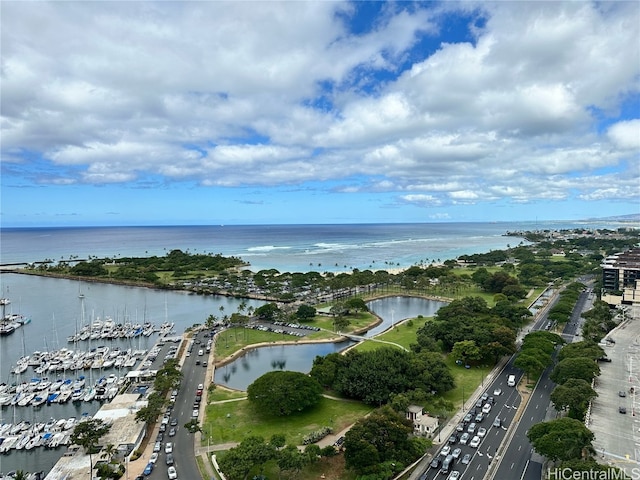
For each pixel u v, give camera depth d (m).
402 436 122.50
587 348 183.25
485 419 148.50
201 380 192.75
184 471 120.81
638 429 129.75
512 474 115.69
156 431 145.50
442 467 119.19
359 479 108.69
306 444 132.38
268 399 151.88
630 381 165.75
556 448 109.38
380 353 180.12
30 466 134.88
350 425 146.75
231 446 133.88
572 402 136.12
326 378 173.75
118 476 118.00
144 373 199.50
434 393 167.12
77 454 133.25
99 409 163.50
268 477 116.88
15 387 193.88
